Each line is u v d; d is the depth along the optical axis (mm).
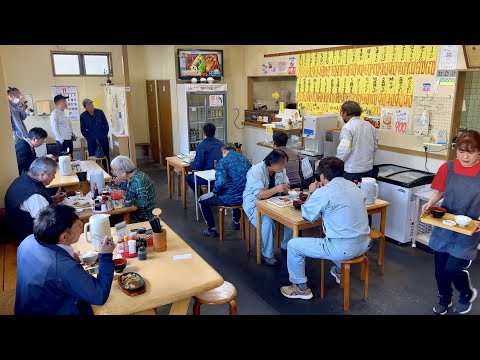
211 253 4164
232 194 4340
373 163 4676
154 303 1980
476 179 2688
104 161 7309
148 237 2629
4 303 2406
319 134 5281
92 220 2494
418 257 3994
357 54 5098
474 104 4258
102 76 8570
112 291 2068
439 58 4148
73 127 8477
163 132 8078
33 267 1854
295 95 6914
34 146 4430
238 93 7715
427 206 2896
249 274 3697
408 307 3113
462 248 2723
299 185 4211
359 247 2949
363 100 5113
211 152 5172
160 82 7820
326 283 3531
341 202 2891
